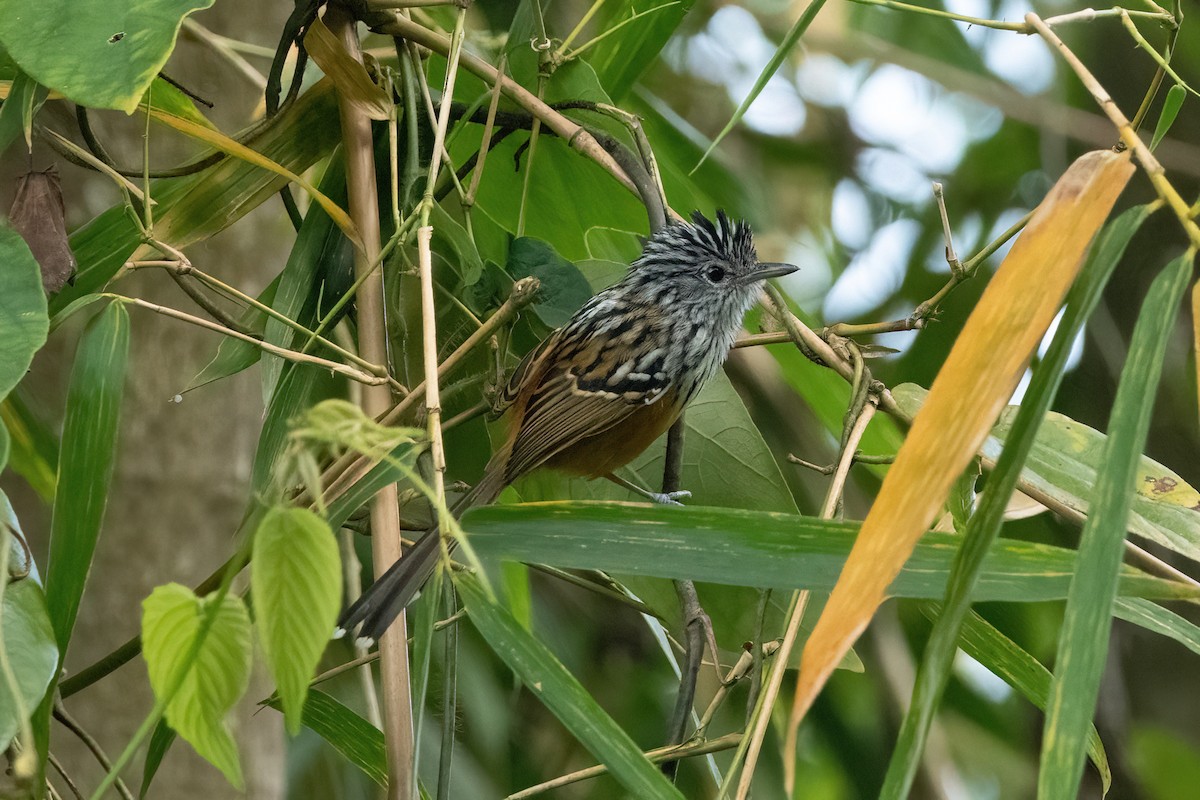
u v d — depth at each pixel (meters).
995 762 13.14
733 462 8.30
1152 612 5.05
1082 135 13.66
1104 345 12.59
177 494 9.60
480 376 7.34
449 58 6.90
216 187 7.19
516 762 11.88
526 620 8.24
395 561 6.06
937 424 4.18
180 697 3.94
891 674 12.45
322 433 3.61
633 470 8.77
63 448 5.69
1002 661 6.27
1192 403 12.39
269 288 7.78
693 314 8.42
